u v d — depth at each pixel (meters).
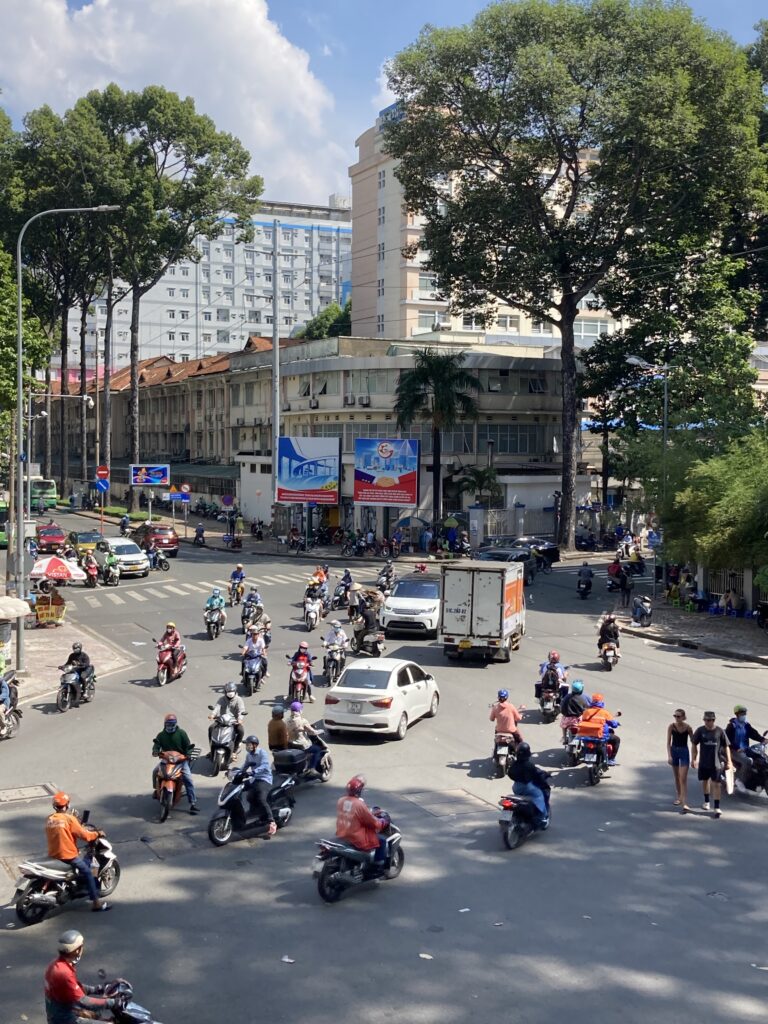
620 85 46.88
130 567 46.59
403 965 10.27
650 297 57.69
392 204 96.50
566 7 48.44
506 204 51.06
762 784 16.22
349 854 11.88
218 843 13.97
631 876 12.84
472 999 9.56
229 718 17.86
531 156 54.25
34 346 39.75
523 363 65.44
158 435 103.50
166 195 74.44
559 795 16.39
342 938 10.93
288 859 13.48
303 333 116.00
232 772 14.79
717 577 37.41
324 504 64.50
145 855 13.64
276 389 60.75
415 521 61.31
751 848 13.96
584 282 55.44
